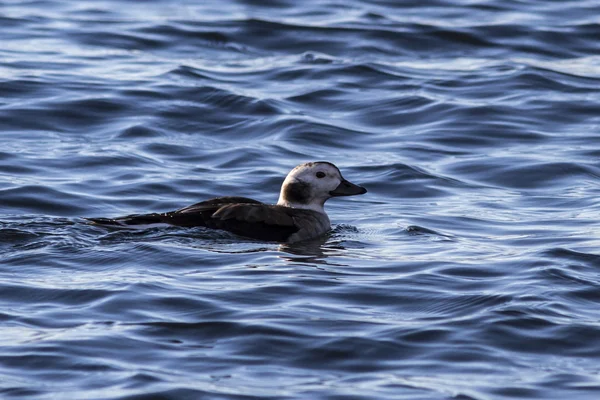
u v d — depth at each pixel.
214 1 27.80
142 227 12.92
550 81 21.48
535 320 10.03
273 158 17.14
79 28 24.69
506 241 13.19
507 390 8.56
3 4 27.03
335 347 9.37
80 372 8.75
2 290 10.77
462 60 23.19
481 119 19.28
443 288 11.08
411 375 8.84
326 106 20.05
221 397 8.34
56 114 18.83
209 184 15.79
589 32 24.77
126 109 19.25
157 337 9.54
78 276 11.29
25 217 13.77
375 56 23.22
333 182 14.05
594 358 9.27
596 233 13.45
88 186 15.43
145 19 25.52
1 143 17.28
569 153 17.50
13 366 8.84
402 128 19.00
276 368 8.95
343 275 11.54
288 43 23.97
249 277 11.38
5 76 20.58
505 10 26.84
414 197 15.66
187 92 20.17
